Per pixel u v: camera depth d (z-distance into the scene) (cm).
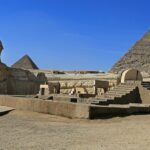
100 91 5762
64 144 1573
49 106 2633
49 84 5828
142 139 1652
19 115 2627
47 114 2625
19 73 7381
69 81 7462
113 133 1836
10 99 3064
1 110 2802
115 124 2172
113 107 2475
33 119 2444
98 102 3116
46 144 1579
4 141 1659
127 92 3484
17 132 1917
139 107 2608
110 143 1573
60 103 2544
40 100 2722
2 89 6744
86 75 8619
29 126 2128
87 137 1738
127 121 2280
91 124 2191
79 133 1858
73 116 2438
